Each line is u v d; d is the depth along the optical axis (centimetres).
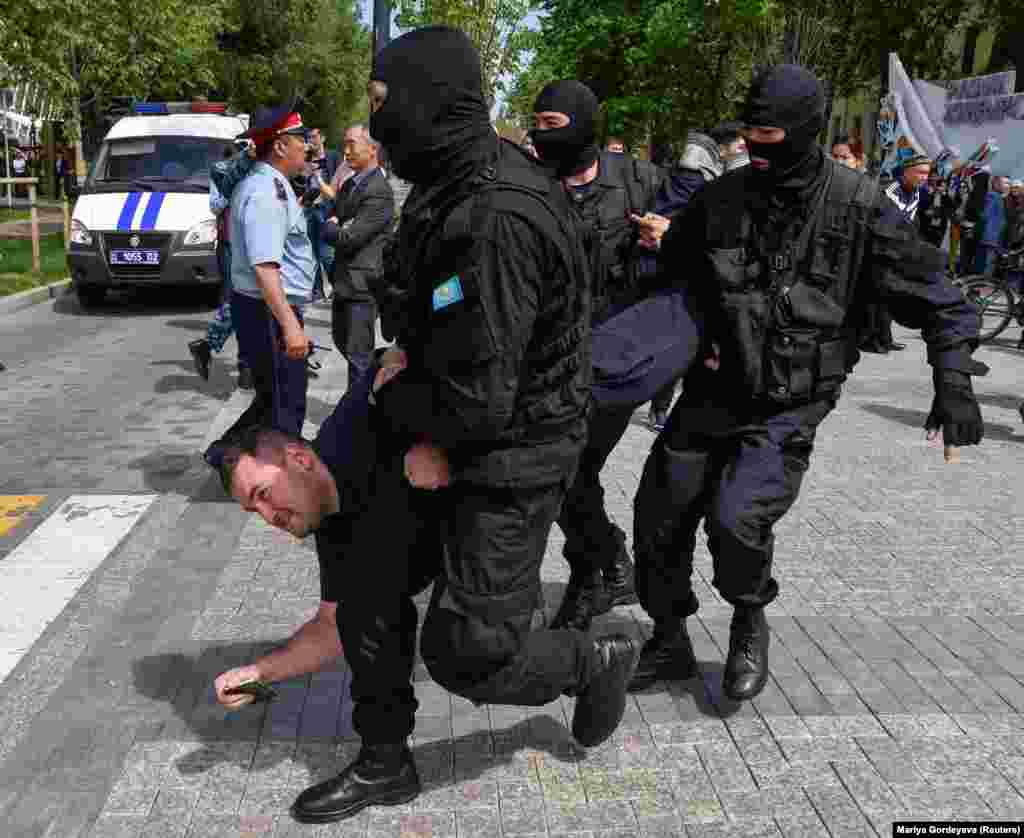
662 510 329
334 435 266
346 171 862
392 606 267
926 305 304
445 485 243
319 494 262
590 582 393
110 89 2212
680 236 317
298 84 4294
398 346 247
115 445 673
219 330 784
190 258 1249
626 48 2773
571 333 237
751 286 303
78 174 1520
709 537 317
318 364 911
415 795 286
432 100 223
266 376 519
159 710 334
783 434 315
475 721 326
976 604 429
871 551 489
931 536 512
